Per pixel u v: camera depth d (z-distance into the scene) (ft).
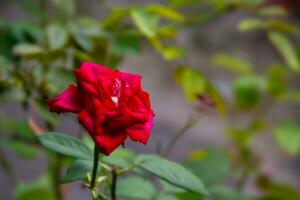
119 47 4.13
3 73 3.90
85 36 3.98
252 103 4.67
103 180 3.20
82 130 3.99
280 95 4.63
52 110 3.04
